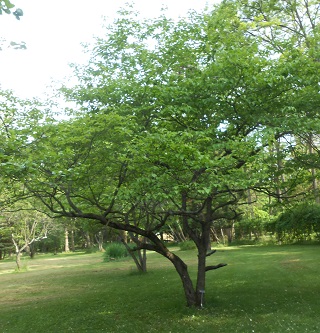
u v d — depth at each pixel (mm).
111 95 9500
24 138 6770
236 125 9141
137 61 10273
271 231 32875
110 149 8633
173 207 10875
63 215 8914
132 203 8820
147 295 12664
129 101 9648
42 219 30656
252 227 34969
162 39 10359
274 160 10164
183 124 9297
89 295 13773
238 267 17734
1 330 9688
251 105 8602
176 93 8383
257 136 7855
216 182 7422
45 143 7703
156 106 9266
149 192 7688
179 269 10258
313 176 11031
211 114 9203
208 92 8641
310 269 15352
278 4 16906
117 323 9359
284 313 8781
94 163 8883
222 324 8320
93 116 8609
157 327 8594
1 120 8328
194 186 7539
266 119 8508
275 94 8773
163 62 9914
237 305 9891
